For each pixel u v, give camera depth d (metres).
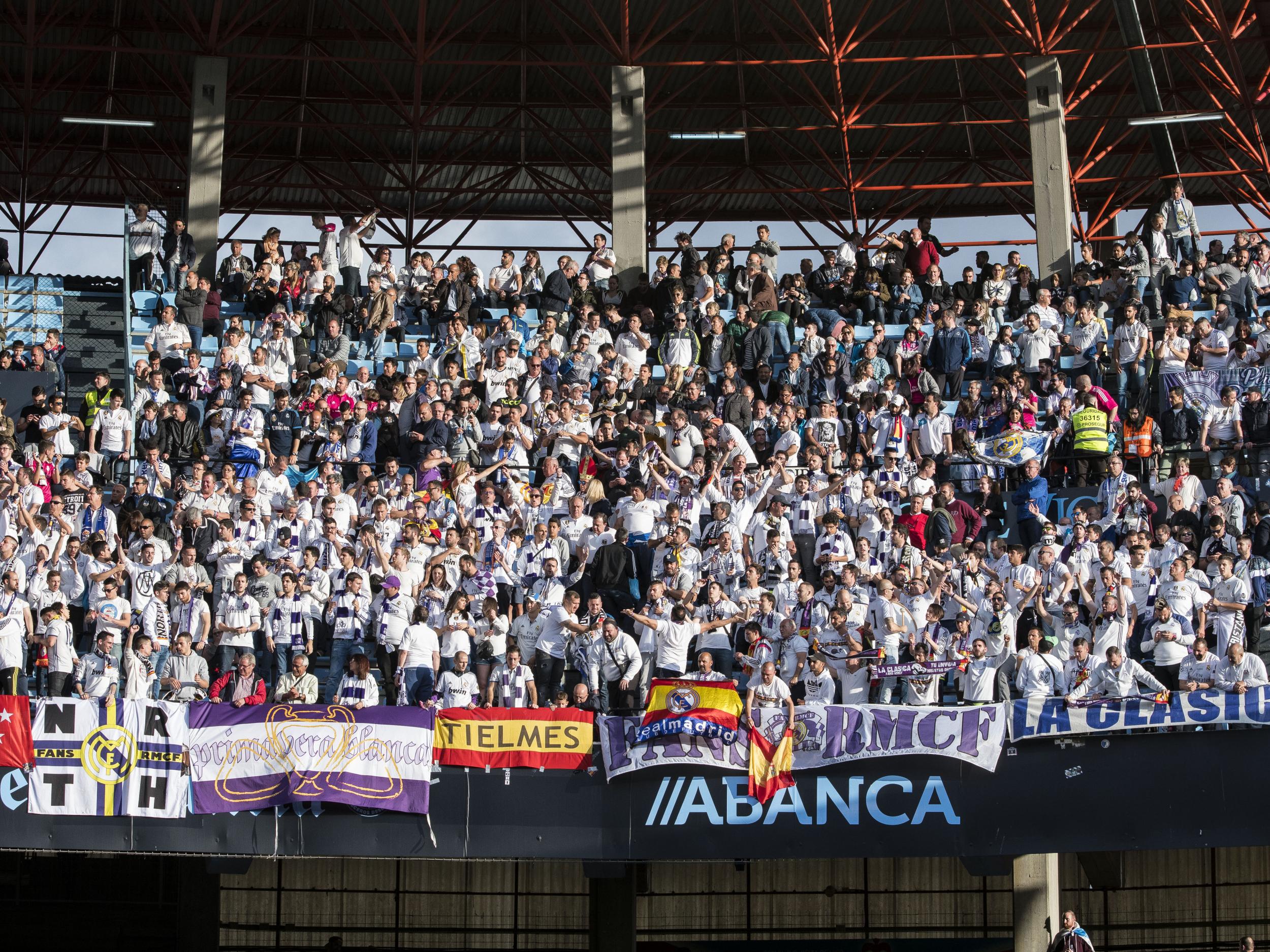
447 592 61.81
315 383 75.88
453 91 112.50
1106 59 109.38
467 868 78.56
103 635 58.44
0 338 88.31
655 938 78.38
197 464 67.88
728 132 96.25
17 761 55.12
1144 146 117.69
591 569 65.06
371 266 101.19
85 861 77.19
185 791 56.09
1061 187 95.69
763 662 60.19
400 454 73.44
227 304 89.19
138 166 118.31
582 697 58.72
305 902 77.81
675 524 64.94
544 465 71.00
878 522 67.56
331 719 56.84
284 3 99.38
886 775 57.03
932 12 105.25
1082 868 78.19
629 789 57.34
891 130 117.25
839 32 105.88
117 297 90.25
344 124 108.56
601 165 119.38
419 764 57.06
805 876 79.06
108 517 65.06
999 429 75.38
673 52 108.75
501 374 79.31
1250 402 75.44
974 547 64.88
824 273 92.88
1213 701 56.06
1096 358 82.12
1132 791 56.19
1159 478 74.19
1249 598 62.84
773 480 68.94
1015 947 66.38
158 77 108.88
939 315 86.12
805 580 66.75
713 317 84.38
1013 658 60.03
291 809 56.59
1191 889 79.75
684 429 72.88
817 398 78.75
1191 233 93.88
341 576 61.72
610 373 79.75
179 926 75.62
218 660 60.62
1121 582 62.78
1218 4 93.56
